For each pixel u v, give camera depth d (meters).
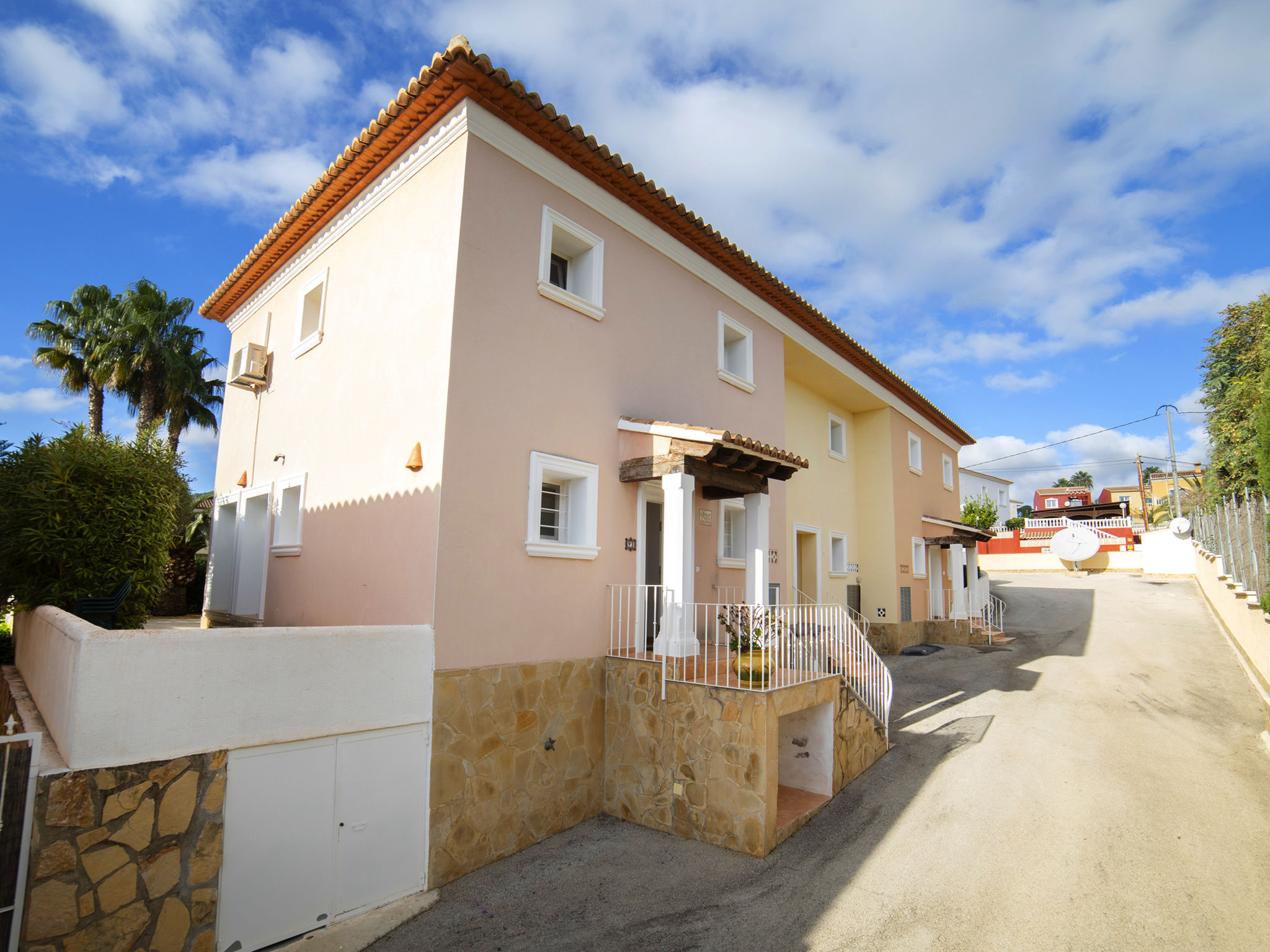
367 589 7.09
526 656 6.78
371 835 5.33
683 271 9.71
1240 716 9.40
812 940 4.84
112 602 6.86
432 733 5.84
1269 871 5.45
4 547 6.72
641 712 7.24
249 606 10.30
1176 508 30.97
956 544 18.84
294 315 9.91
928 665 14.34
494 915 5.28
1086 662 13.42
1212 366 20.94
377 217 8.12
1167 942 4.62
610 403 8.19
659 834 6.81
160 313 20.22
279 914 4.74
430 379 6.65
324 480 8.37
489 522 6.58
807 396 15.39
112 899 4.00
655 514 9.37
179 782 4.32
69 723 3.97
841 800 7.34
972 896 5.31
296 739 4.92
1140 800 6.88
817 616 8.41
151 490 7.47
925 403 18.39
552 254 8.41
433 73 6.47
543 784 6.77
